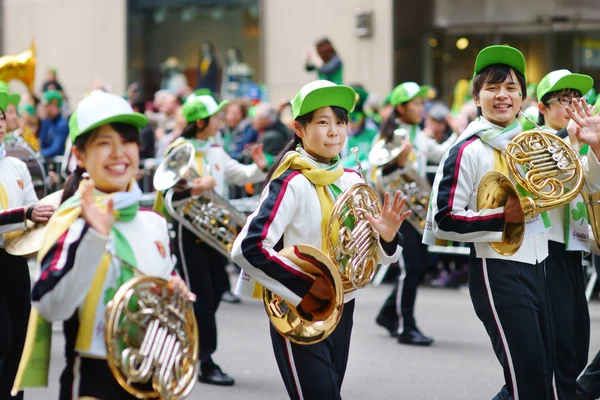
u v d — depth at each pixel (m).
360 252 4.17
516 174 4.80
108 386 3.56
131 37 17.80
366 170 9.44
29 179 5.54
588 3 14.49
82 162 3.64
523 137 4.82
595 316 9.27
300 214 4.20
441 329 8.66
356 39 15.88
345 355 4.31
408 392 6.57
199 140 7.37
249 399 6.42
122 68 17.77
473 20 15.11
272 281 4.04
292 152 4.28
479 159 4.84
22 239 4.77
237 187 11.40
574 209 5.32
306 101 4.21
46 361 3.61
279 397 6.48
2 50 18.56
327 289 4.05
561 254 5.31
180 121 10.25
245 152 10.58
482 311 4.84
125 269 3.59
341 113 4.27
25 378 3.57
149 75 17.66
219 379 6.78
